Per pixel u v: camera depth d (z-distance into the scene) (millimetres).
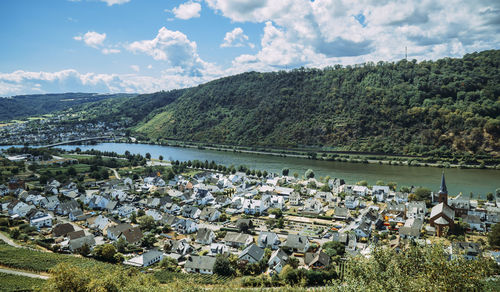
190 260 97000
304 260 98812
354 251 101188
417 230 116938
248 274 93000
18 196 178250
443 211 122062
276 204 161500
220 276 91312
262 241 112438
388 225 132875
